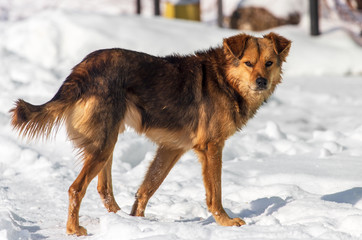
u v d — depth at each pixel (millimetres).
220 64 9156
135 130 8789
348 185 10094
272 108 20844
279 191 9883
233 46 8922
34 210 9383
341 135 14641
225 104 8945
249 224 8203
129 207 9586
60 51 25781
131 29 27641
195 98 8844
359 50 29984
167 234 6742
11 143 12883
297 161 12188
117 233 7023
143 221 7461
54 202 9922
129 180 11609
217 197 8633
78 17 27516
